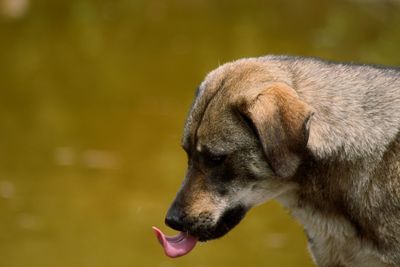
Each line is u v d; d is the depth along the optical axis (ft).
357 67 28.09
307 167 27.22
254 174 27.04
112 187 50.52
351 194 27.20
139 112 61.21
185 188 27.71
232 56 72.49
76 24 86.02
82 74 70.44
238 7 89.92
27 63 73.77
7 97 65.62
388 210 26.99
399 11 75.56
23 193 49.80
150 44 78.48
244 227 46.34
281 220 46.91
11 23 86.22
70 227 46.24
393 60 63.46
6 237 45.34
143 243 44.75
